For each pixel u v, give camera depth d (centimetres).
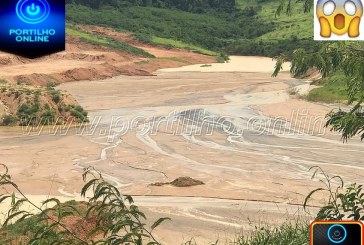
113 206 496
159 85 8038
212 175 3019
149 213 2245
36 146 3809
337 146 3831
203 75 9850
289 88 7525
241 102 6206
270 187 2744
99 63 9894
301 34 15262
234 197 2533
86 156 3509
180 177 2859
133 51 12706
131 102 6172
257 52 15300
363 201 550
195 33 16850
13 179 2861
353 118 537
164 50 14350
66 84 8031
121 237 514
